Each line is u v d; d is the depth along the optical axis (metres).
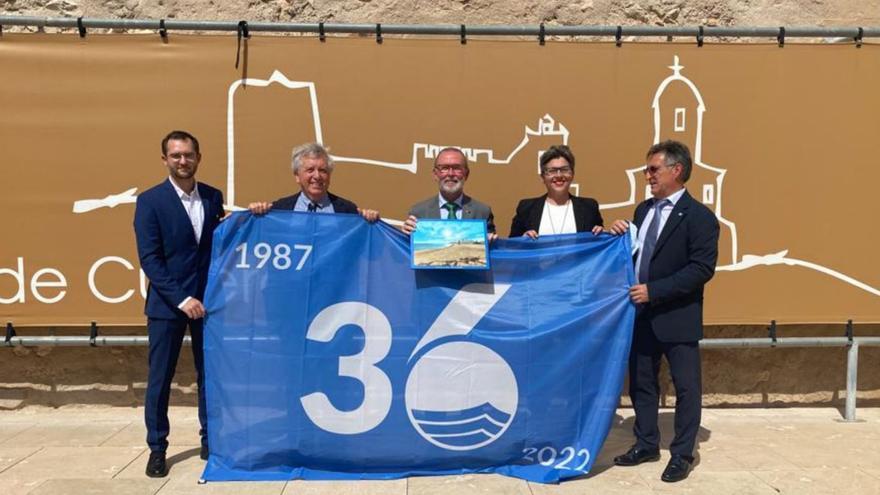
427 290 3.97
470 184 4.96
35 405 5.21
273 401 3.91
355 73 4.87
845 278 5.04
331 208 4.22
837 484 3.92
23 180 4.79
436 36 5.18
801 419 5.19
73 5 5.12
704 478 3.97
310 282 3.94
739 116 4.99
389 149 4.91
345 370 3.93
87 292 4.84
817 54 5.00
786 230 5.02
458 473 3.95
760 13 5.36
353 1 5.24
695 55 4.96
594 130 4.96
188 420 5.02
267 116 4.86
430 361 3.96
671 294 3.86
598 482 3.88
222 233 3.92
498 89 4.92
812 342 5.05
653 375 4.19
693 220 3.92
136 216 3.89
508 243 4.02
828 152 5.02
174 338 3.96
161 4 5.16
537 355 3.97
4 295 4.82
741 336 5.36
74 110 4.79
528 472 3.92
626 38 5.27
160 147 4.83
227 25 4.79
